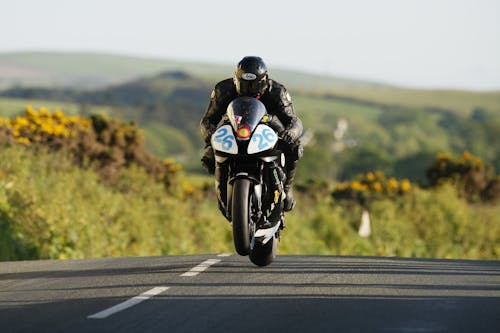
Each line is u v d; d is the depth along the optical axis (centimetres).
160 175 9475
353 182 13138
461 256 9131
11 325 2308
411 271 3369
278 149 3434
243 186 3206
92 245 6159
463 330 2189
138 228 7100
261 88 3334
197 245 7819
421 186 14062
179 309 2505
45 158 8062
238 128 3219
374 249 8881
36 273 3609
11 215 5878
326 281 3058
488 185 13725
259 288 2895
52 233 5953
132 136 9494
